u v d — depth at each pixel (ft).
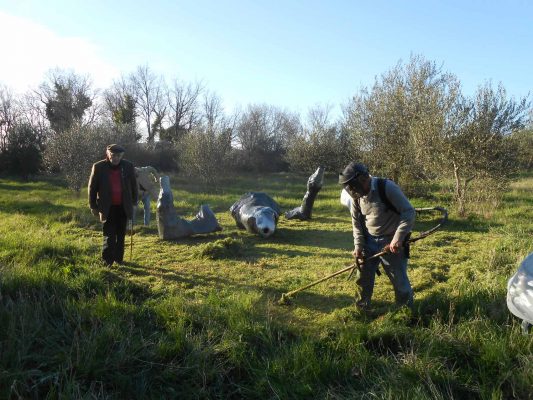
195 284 20.52
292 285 20.20
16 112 127.13
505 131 37.11
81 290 17.87
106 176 22.40
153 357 13.55
